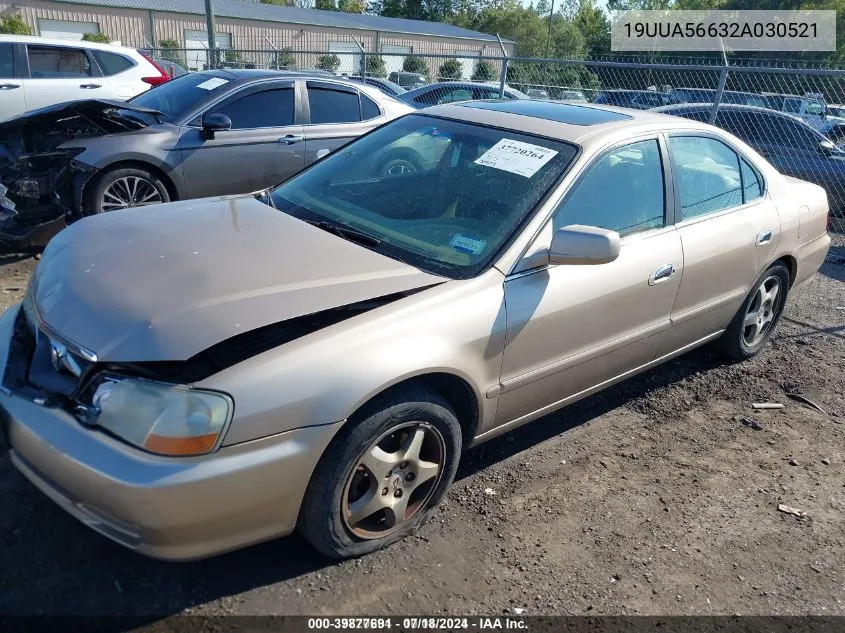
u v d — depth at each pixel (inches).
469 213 130.5
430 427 112.7
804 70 313.3
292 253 115.7
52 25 1092.5
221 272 106.8
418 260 121.6
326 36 1348.4
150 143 247.1
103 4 1119.6
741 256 168.9
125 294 101.7
